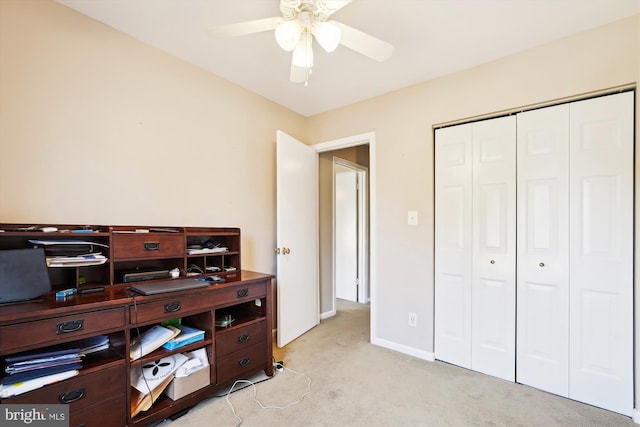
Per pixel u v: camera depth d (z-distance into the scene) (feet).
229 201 8.11
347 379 6.81
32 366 3.97
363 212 14.15
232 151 8.21
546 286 6.38
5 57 4.79
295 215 9.35
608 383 5.73
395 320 8.43
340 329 10.18
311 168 10.31
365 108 9.21
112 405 4.51
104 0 5.19
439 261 7.79
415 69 7.42
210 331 5.82
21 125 4.92
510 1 5.14
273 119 9.43
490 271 7.05
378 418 5.45
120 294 4.91
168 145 6.84
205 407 5.68
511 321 6.77
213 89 7.75
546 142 6.42
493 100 6.98
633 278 5.55
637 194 5.47
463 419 5.44
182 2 5.22
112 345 4.83
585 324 5.97
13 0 4.88
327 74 7.70
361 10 5.35
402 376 6.96
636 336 5.47
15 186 4.86
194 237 7.39
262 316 6.88
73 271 5.29
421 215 8.01
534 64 6.49
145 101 6.46
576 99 6.14
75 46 5.49
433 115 7.86
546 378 6.35
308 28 4.65
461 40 6.25
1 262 4.27
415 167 8.14
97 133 5.76
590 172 5.94
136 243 5.73
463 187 7.47
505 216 6.88
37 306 4.11
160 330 5.52
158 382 5.05
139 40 6.36
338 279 14.71
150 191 6.52
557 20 5.62
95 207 5.72
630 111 5.61
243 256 8.46
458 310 7.48
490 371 7.02
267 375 6.86
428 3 5.19
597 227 5.86
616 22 5.67
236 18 5.69
